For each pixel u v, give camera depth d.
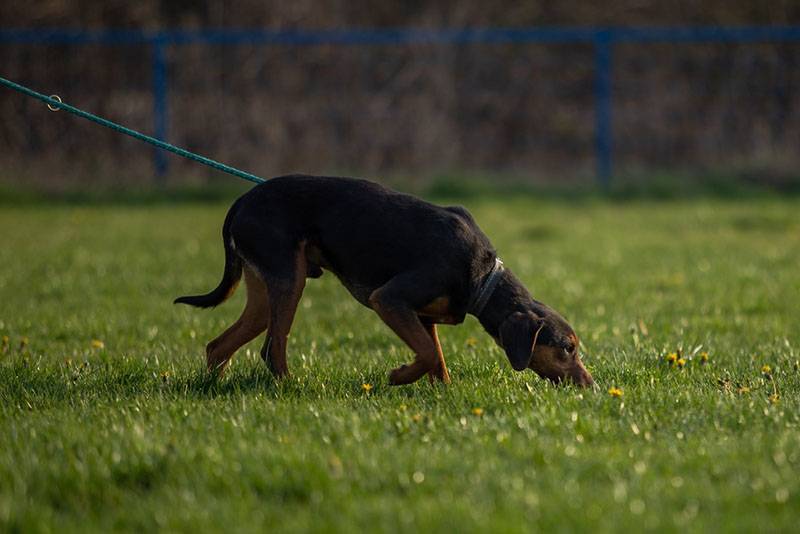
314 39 22.80
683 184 24.17
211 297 8.49
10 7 23.83
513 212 21.45
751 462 5.75
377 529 4.82
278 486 5.39
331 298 12.61
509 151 24.92
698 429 6.51
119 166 23.11
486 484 5.37
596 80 24.97
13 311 11.46
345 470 5.57
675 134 24.92
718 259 15.50
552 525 4.86
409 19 25.80
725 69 24.81
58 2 24.09
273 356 8.03
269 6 24.88
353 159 24.17
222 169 8.56
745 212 21.14
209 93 23.39
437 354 7.86
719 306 11.80
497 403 7.11
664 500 5.20
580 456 5.84
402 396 7.52
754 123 24.88
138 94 23.14
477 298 8.03
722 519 4.95
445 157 24.59
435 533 4.78
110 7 24.41
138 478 5.60
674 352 8.90
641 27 26.66
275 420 6.68
